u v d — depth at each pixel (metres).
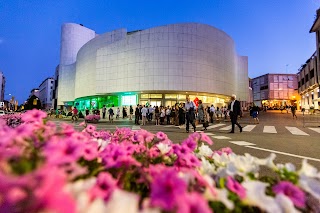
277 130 10.96
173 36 35.44
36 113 1.46
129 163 1.12
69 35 61.56
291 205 0.86
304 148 5.61
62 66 60.53
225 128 12.56
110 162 1.12
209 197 0.89
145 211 0.63
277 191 0.99
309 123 16.03
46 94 93.94
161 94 37.06
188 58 35.50
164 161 1.69
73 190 0.72
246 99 55.97
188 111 10.41
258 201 0.89
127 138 2.62
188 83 35.16
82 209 0.62
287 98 72.56
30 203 0.52
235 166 1.24
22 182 0.52
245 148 5.59
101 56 39.97
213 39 38.53
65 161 0.76
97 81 39.81
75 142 0.94
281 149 5.45
